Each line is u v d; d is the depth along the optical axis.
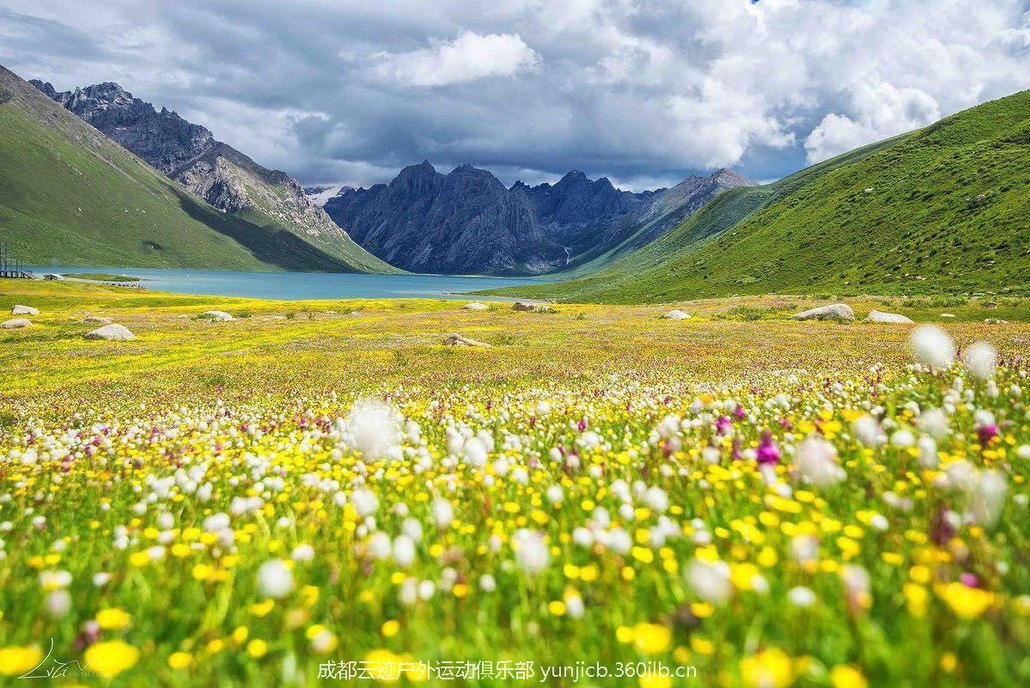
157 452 9.98
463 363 41.34
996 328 54.06
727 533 3.92
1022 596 2.82
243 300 137.62
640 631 2.51
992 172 141.88
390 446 7.89
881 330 59.47
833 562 3.14
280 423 14.63
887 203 164.50
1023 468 5.01
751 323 75.94
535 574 3.60
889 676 2.38
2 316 93.81
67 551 4.76
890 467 5.31
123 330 65.12
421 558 4.21
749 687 2.27
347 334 66.50
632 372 32.19
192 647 3.13
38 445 11.84
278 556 4.33
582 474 6.12
